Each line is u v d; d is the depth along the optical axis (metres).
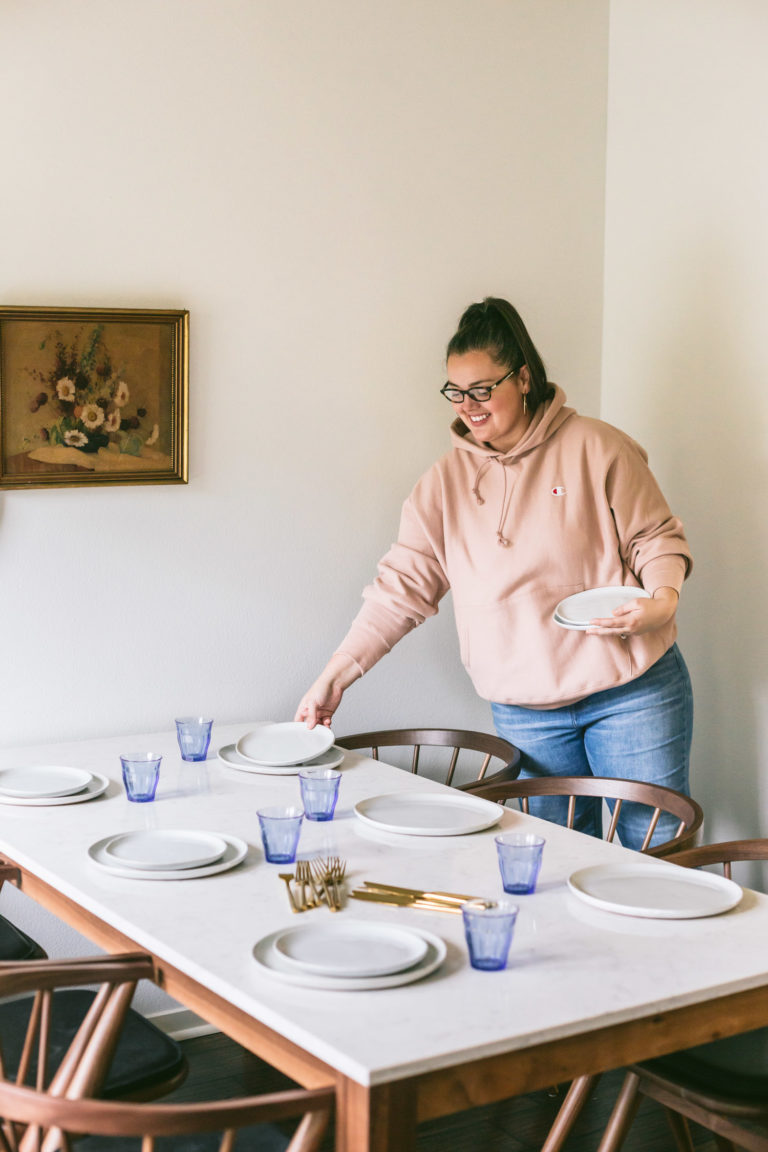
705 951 1.57
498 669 2.82
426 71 3.15
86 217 2.73
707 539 3.26
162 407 2.84
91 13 2.70
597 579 2.80
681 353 3.29
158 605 2.90
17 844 2.01
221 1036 2.98
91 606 2.82
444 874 1.88
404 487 3.21
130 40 2.75
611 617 2.53
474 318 2.71
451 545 2.87
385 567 2.94
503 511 2.79
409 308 3.18
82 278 2.74
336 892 1.75
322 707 2.84
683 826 2.30
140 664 2.89
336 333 3.07
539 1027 1.34
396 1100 1.26
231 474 2.96
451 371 2.73
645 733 2.79
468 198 3.25
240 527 2.99
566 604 2.69
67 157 2.70
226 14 2.86
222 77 2.87
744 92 3.07
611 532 2.78
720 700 3.24
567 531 2.76
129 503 2.84
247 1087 2.69
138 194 2.79
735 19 3.08
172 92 2.81
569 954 1.56
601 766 2.87
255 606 3.03
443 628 3.32
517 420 2.77
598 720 2.84
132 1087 1.80
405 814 2.20
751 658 3.13
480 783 2.58
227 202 2.90
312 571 3.10
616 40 3.46
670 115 3.29
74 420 2.73
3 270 2.65
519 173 3.34
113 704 2.87
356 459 3.13
